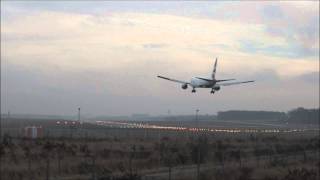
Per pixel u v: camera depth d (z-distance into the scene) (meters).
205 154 56.56
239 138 117.94
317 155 68.94
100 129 191.38
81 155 53.12
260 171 41.59
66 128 194.25
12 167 39.12
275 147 80.12
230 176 37.88
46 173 37.19
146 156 53.06
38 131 114.19
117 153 55.47
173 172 41.31
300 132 189.88
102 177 35.50
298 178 38.81
